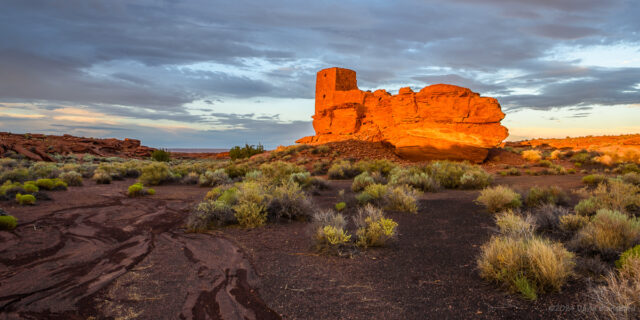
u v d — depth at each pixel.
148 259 5.63
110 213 9.82
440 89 30.89
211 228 8.03
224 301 4.01
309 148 36.56
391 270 5.07
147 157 67.19
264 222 8.55
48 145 51.78
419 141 31.14
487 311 3.64
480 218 8.81
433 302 3.92
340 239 6.12
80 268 5.13
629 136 56.69
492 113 30.11
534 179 19.11
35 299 3.99
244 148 49.78
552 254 4.18
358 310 3.76
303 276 4.85
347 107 42.50
